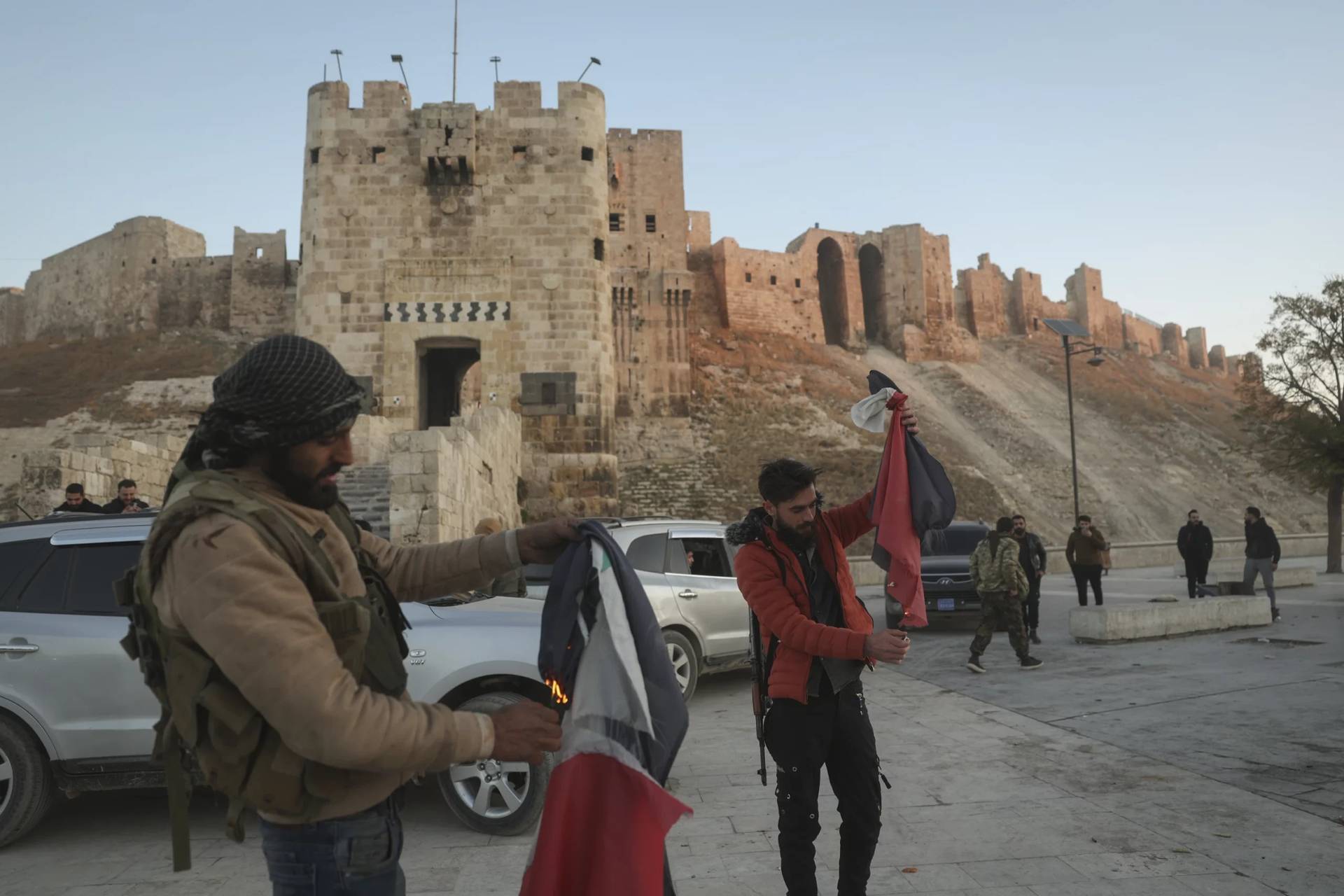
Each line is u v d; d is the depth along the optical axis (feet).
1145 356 385.70
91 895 15.16
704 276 279.28
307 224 98.53
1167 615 41.93
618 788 6.70
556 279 97.60
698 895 14.25
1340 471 91.56
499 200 98.27
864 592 82.48
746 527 12.78
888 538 11.53
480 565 7.46
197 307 245.86
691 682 31.58
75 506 35.88
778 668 12.09
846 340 298.15
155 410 192.44
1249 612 44.14
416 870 15.92
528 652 18.76
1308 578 70.33
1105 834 16.21
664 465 204.85
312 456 6.05
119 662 18.54
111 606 19.10
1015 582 35.22
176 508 5.48
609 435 98.02
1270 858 14.74
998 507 211.41
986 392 288.51
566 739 6.82
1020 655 35.73
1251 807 17.30
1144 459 264.93
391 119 98.89
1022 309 349.61
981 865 14.97
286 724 5.02
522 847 17.15
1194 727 24.07
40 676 18.40
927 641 46.32
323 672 5.11
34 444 174.09
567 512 94.43
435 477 47.32
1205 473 263.49
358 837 5.90
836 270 305.73
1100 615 40.96
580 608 7.06
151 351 229.86
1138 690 29.68
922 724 26.37
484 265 97.50
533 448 95.35
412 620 19.58
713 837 17.10
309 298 96.89
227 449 5.94
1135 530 219.41
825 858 16.02
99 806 21.07
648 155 246.27
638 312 222.69
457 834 18.07
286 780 5.38
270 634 5.06
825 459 211.00
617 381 219.00
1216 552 115.55
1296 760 20.39
